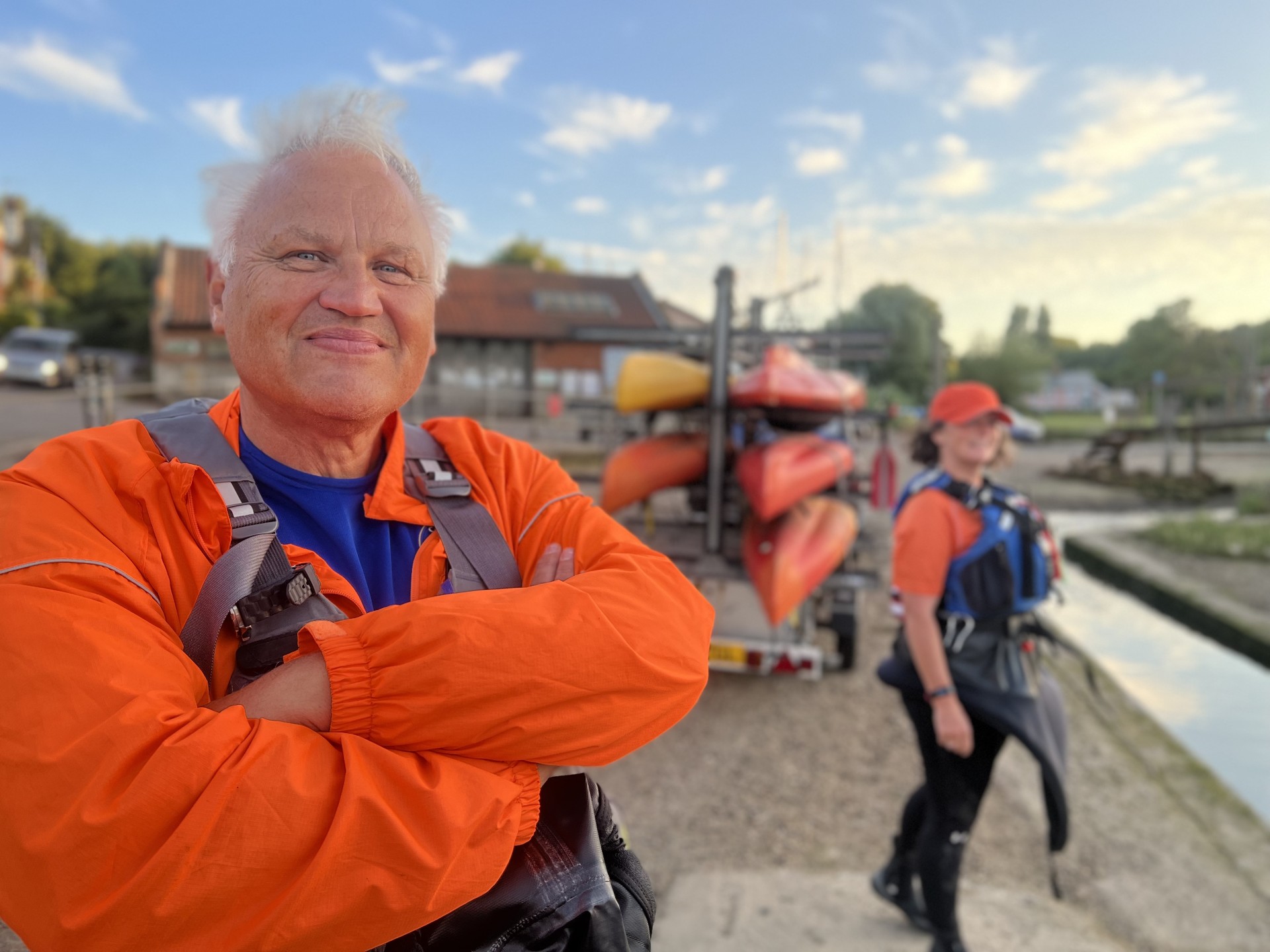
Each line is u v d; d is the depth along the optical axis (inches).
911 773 156.9
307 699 29.7
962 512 91.4
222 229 38.1
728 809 142.2
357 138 38.0
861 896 114.2
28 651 27.1
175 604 32.8
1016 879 121.2
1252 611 260.5
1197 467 615.2
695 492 229.1
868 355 255.1
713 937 103.1
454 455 44.1
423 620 30.8
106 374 386.9
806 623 207.3
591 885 32.5
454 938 31.0
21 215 2006.6
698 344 246.2
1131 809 142.3
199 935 25.6
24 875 25.6
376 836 27.2
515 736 30.6
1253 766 165.8
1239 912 114.2
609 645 32.4
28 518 30.1
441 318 932.6
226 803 26.0
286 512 37.7
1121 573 331.3
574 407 240.8
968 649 91.0
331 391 35.8
